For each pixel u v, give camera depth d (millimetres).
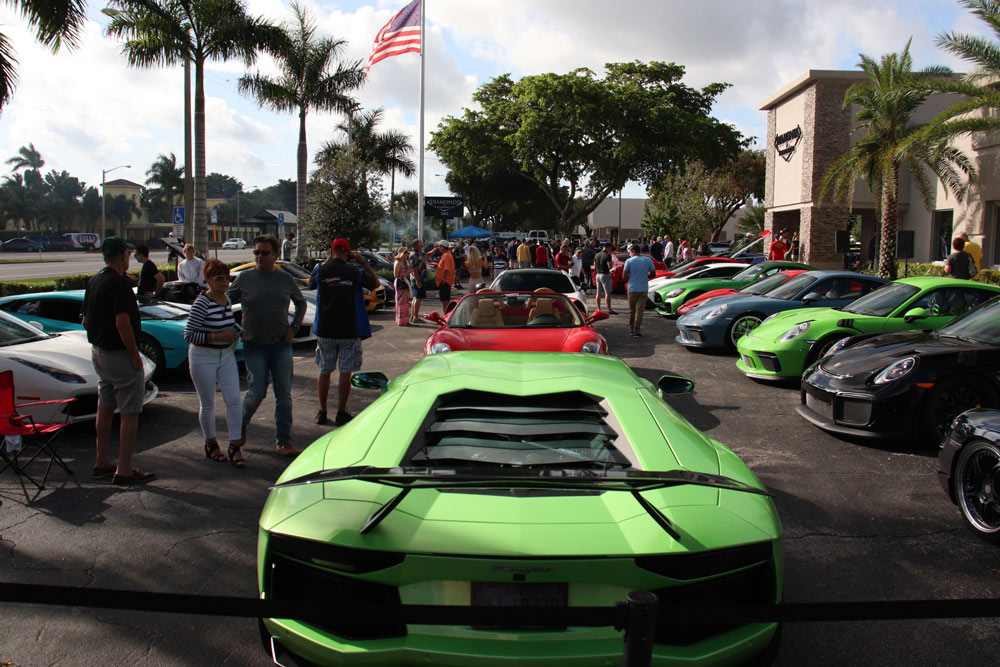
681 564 2137
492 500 2359
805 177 25125
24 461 5535
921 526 4312
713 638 2229
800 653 2930
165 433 6398
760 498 2523
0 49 10102
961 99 23031
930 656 2904
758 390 8281
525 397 3205
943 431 5715
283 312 5578
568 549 2102
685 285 15156
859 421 5891
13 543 4004
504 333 6773
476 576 2107
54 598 1724
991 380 5637
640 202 81562
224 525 4293
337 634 2244
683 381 4020
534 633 2141
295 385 8578
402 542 2150
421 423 2938
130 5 17906
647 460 2641
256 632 3100
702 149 38344
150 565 3734
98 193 100125
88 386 6090
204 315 5312
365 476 2029
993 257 16844
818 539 4121
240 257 52656
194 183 19875
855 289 10742
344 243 6500
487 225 80875
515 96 40812
